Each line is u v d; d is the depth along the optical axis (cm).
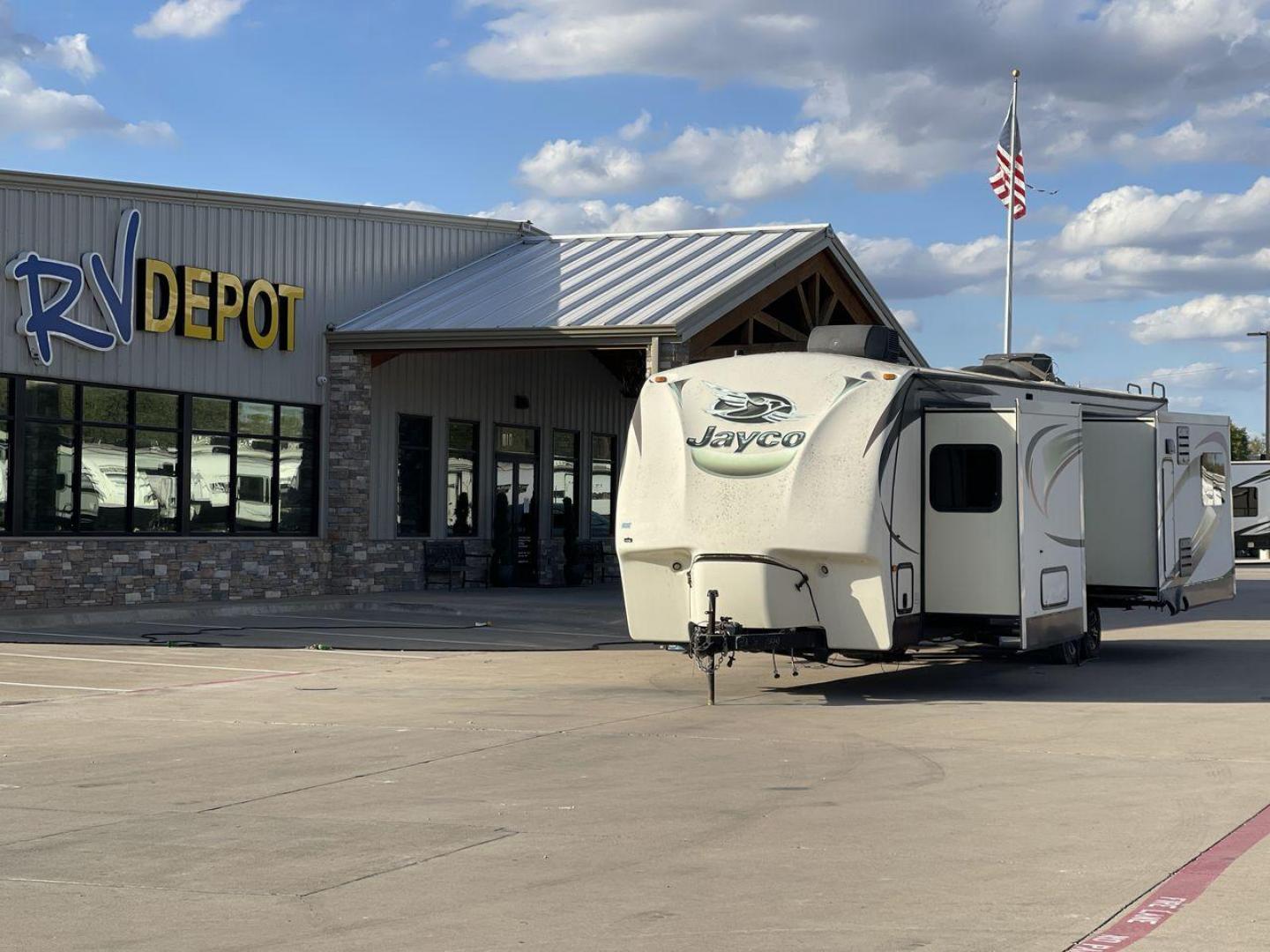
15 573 2255
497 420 3231
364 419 2831
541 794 1011
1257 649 2128
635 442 1605
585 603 2700
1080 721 1376
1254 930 675
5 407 2250
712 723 1361
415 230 3025
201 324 2561
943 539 1612
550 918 702
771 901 731
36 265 2280
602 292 2783
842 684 1686
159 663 1816
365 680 1697
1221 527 2159
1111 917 699
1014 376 1989
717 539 1516
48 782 1059
